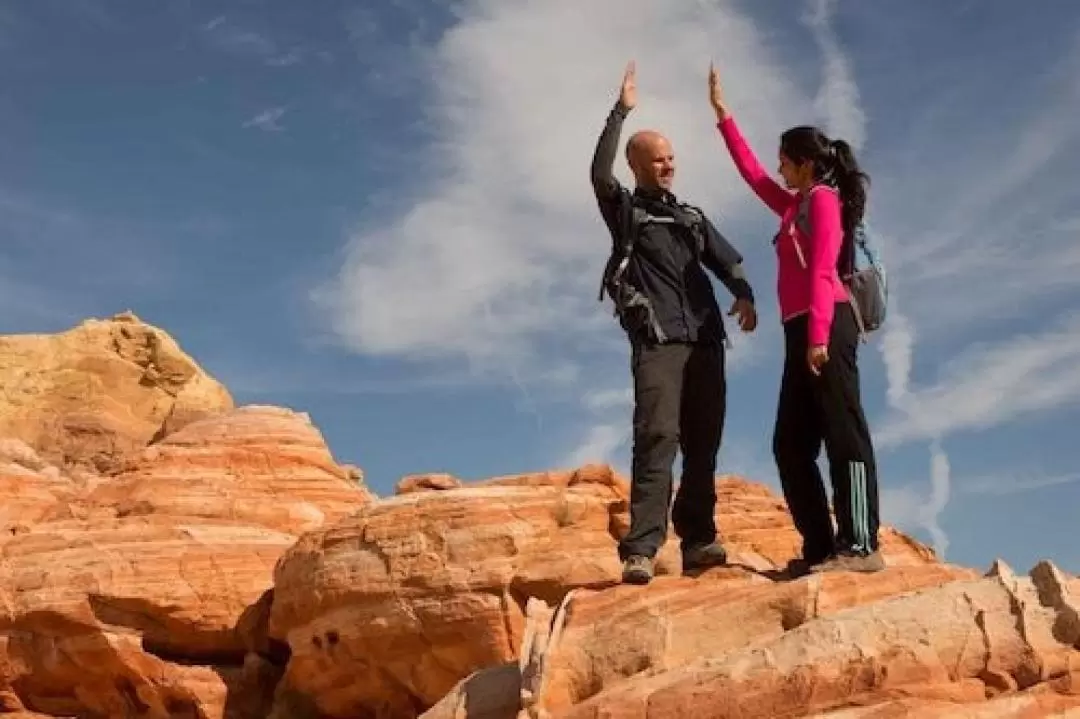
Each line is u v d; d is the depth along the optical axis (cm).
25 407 5784
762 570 1001
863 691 783
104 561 2277
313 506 2556
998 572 827
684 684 825
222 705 2198
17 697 2277
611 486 2112
